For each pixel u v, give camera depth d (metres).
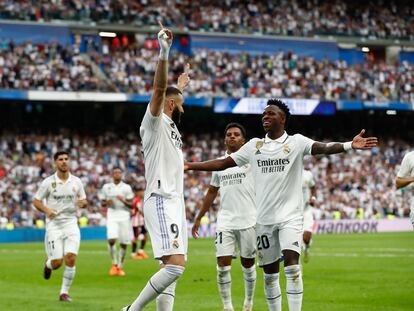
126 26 57.12
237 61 58.94
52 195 16.62
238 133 13.96
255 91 57.53
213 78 56.94
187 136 57.19
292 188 11.23
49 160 50.59
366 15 66.69
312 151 11.06
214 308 14.96
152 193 10.11
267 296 11.64
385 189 57.12
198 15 60.59
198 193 50.03
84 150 52.47
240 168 13.91
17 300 16.33
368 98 60.62
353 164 57.53
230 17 61.53
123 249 23.11
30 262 27.77
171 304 10.20
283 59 60.56
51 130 53.12
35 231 44.19
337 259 27.33
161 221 9.96
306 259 23.97
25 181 48.06
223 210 14.10
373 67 63.19
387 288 18.14
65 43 55.25
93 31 56.53
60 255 16.59
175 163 10.23
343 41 64.50
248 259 13.92
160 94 9.86
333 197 54.41
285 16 63.66
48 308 14.89
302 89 59.16
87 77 52.47
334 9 65.62
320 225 49.34
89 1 56.56
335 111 58.12
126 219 23.34
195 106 55.25
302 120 61.75
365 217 54.50
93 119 54.66
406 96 62.53
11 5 54.16
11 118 52.38
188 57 57.78
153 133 10.08
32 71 50.94
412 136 63.69
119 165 52.44
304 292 17.39
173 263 9.86
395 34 66.62
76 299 16.64
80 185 16.89
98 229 45.53
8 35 53.59
